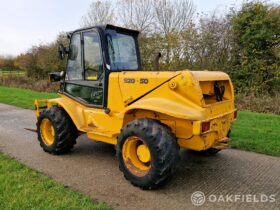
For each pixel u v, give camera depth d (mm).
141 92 4152
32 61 21375
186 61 13375
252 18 12133
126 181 4113
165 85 3867
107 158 5086
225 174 4379
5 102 12180
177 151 3775
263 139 6020
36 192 3654
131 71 4598
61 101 5188
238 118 8016
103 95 4652
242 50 12406
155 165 3660
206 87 4113
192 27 13461
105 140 4598
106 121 4652
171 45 13641
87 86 4957
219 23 13055
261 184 4039
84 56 4961
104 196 3654
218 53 12930
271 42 12000
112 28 4801
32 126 7602
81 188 3871
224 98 4465
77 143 5988
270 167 4656
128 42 5059
